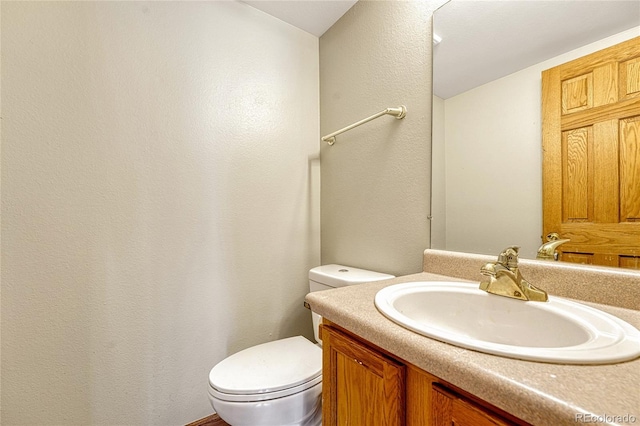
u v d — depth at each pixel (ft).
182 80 4.28
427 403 1.76
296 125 5.46
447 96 3.55
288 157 5.35
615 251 2.35
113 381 3.80
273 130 5.17
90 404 3.66
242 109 4.83
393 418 1.92
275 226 5.19
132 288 3.93
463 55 3.40
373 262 4.55
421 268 3.85
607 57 2.40
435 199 3.68
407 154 4.01
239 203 4.81
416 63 3.90
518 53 2.96
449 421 1.60
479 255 3.18
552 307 2.19
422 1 3.83
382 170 4.39
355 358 2.28
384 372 1.99
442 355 1.56
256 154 4.98
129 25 3.88
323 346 2.69
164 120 4.14
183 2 4.30
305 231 5.56
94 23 3.65
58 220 3.46
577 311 2.09
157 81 4.09
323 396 2.67
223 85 4.65
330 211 5.46
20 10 3.24
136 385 3.95
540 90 2.80
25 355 3.30
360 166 4.78
